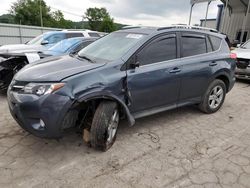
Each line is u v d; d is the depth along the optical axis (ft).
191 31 13.24
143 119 13.75
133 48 10.62
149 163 9.30
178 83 12.30
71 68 9.54
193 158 9.78
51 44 26.99
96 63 10.18
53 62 10.67
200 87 13.67
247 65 23.26
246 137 11.96
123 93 10.18
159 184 8.09
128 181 8.18
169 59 11.96
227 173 8.82
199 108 14.93
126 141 11.00
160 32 11.66
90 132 9.55
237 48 26.53
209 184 8.17
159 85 11.44
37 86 8.63
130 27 13.51
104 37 13.52
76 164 9.07
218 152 10.35
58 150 10.02
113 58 10.53
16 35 77.05
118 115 10.43
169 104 12.51
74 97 8.66
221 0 47.29
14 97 9.03
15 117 9.18
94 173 8.55
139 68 10.68
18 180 8.04
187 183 8.19
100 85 9.27
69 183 7.98
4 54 17.53
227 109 16.26
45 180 8.09
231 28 53.11
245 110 16.20
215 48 14.52
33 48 23.18
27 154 9.64
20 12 207.51
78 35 32.53
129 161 9.38
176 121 13.66
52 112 8.45
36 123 8.73
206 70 13.53
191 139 11.49
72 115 9.09
